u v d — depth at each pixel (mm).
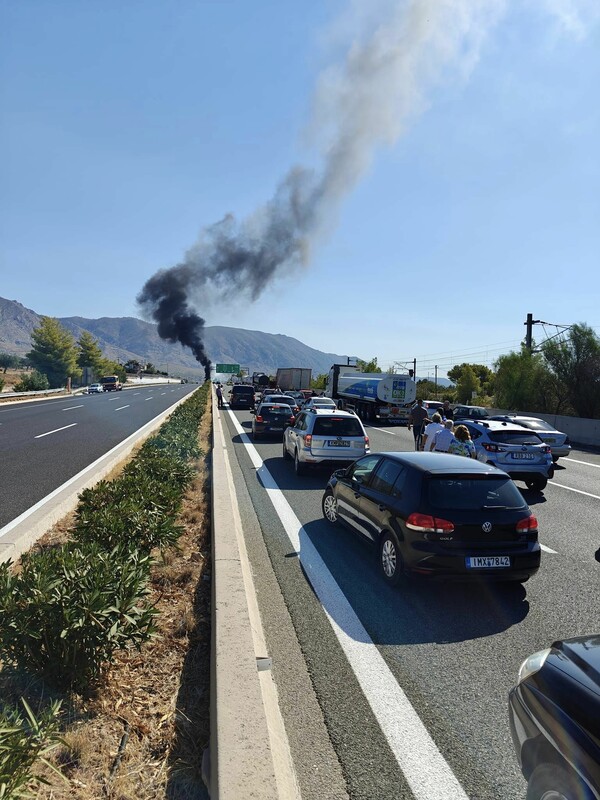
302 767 3002
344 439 12305
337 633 4730
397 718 3498
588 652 2572
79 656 3350
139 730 3111
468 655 4402
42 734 2531
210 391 60219
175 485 8805
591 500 11203
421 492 5707
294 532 7906
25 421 24797
